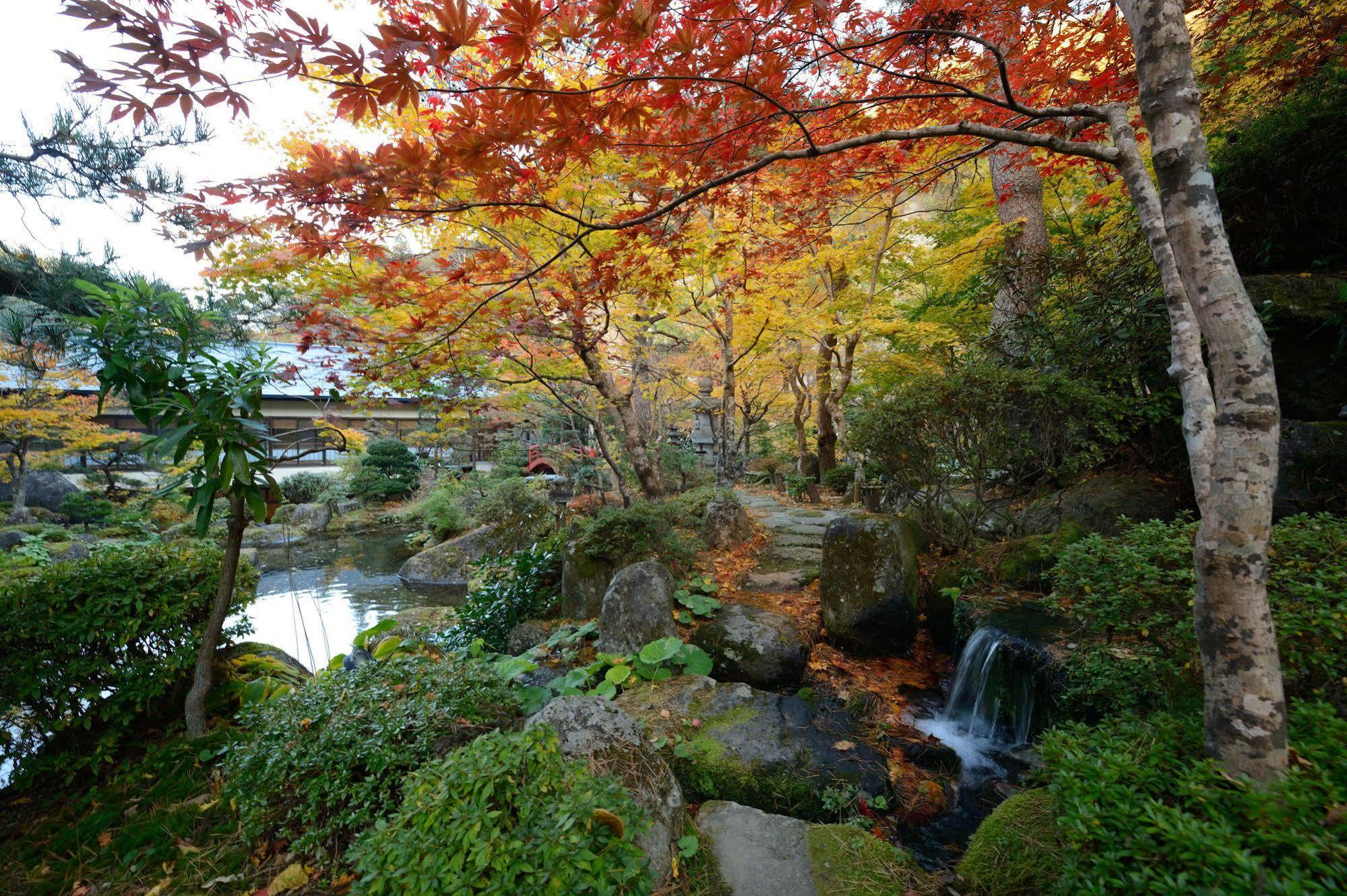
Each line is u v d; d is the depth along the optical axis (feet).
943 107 10.59
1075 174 21.95
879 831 8.39
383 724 7.77
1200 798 4.33
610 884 5.30
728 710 10.75
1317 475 11.96
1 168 14.29
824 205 12.50
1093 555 7.97
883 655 14.14
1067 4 8.81
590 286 10.88
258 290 13.92
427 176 6.75
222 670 11.86
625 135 7.41
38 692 9.16
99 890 7.38
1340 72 13.78
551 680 12.84
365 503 52.29
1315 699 5.93
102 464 47.47
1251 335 4.64
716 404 41.86
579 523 20.90
